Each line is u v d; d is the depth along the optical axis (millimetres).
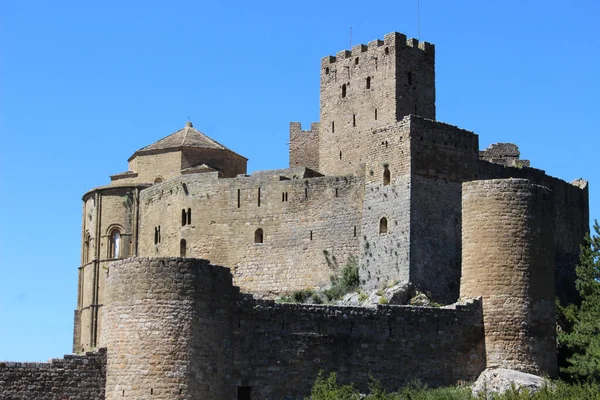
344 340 91750
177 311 83938
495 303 96375
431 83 137000
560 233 138875
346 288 124312
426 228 120188
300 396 89188
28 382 82312
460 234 122000
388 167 123000
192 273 84812
